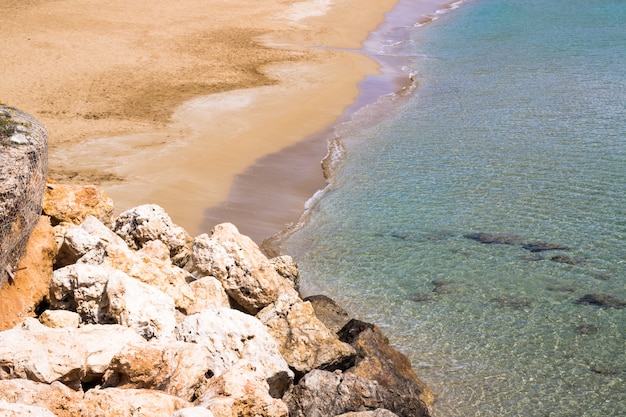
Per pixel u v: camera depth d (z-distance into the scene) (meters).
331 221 27.86
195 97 42.00
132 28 58.00
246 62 50.81
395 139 37.06
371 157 34.62
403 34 63.84
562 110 40.25
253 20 64.56
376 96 45.16
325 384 16.30
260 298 19.08
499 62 52.31
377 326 19.56
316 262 24.67
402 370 18.62
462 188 30.52
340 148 35.88
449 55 55.53
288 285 20.39
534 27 63.91
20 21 57.03
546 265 24.30
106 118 37.31
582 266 24.22
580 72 48.09
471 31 63.91
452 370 19.23
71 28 56.19
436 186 30.86
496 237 26.20
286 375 16.31
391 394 16.53
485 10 73.50
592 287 23.03
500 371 19.23
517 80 47.09
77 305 15.93
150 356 13.63
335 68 50.59
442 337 20.58
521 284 23.19
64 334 13.33
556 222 27.20
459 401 18.09
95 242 17.33
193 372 13.98
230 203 28.84
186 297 17.73
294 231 27.05
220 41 56.31
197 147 34.09
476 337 20.58
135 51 51.38
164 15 63.50
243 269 19.19
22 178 16.14
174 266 18.70
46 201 19.28
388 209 28.80
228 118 38.78
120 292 15.55
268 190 30.52
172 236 20.11
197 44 54.78
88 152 32.41
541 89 44.59
